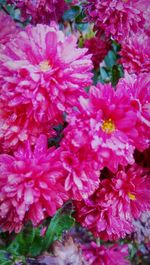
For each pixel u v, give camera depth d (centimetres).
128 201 27
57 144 27
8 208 23
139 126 24
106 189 27
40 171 23
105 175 27
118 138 23
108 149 23
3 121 24
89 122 23
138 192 27
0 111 24
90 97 23
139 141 24
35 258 25
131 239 34
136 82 25
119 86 24
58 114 24
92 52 33
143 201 27
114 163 23
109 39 33
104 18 31
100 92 23
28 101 23
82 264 26
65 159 23
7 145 24
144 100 24
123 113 23
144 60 30
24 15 33
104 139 23
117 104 23
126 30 31
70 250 25
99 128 23
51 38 24
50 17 33
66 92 24
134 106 24
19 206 23
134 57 30
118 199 27
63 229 28
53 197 23
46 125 24
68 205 28
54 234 27
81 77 23
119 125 24
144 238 34
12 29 29
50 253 25
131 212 27
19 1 32
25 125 24
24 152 24
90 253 29
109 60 34
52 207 23
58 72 23
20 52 24
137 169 27
